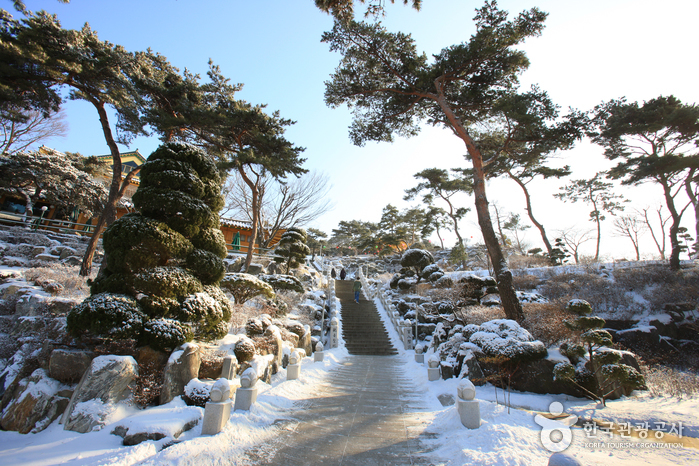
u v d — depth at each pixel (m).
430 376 8.43
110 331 5.57
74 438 4.42
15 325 7.67
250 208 31.08
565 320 7.81
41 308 8.12
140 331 5.91
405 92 14.17
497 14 12.38
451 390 7.22
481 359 7.29
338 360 12.41
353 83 14.43
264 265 21.50
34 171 17.94
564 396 6.87
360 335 16.33
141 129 14.56
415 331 15.17
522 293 16.31
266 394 6.55
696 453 3.89
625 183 20.50
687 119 17.70
